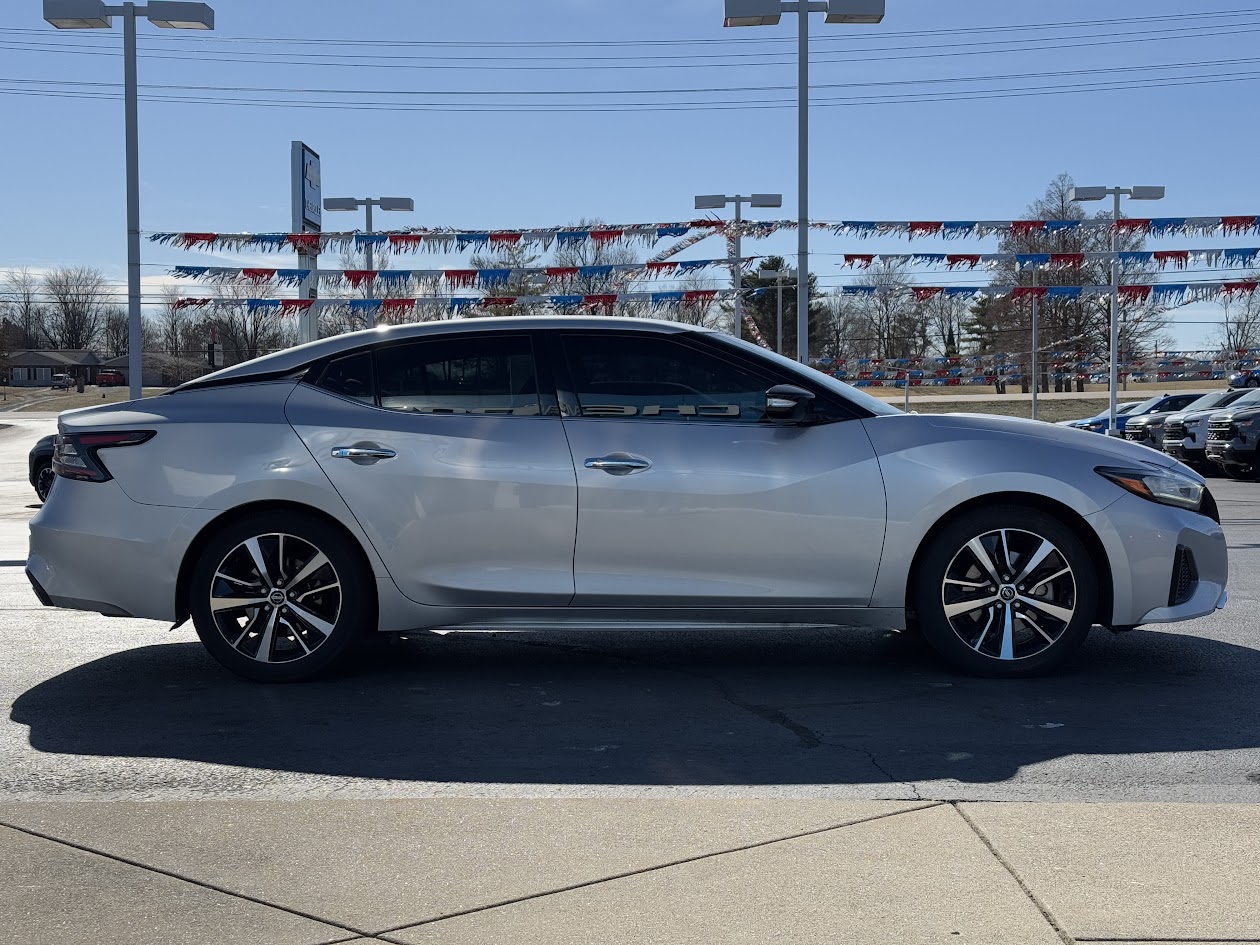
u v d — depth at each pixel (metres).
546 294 16.20
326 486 5.37
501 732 4.73
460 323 5.61
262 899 3.08
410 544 5.38
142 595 5.42
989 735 4.64
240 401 5.53
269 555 5.46
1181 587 5.51
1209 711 4.98
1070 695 5.25
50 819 3.67
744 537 5.35
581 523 5.35
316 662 5.46
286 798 3.95
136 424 5.48
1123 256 16.52
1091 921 2.90
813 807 3.72
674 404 5.47
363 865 3.30
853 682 5.53
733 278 16.27
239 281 16.33
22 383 136.62
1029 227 16.36
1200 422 22.97
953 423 5.54
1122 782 4.05
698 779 4.11
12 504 17.17
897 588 5.41
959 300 17.42
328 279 16.30
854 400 5.54
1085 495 5.38
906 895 3.06
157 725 4.87
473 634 6.80
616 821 3.61
